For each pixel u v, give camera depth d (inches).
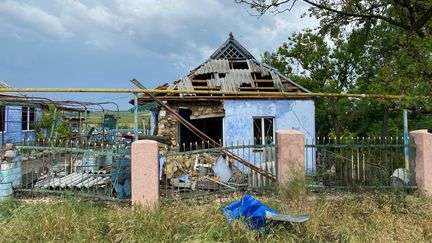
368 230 207.5
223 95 490.6
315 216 216.5
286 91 508.1
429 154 288.4
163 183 323.6
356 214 237.0
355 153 319.6
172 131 485.7
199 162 402.3
